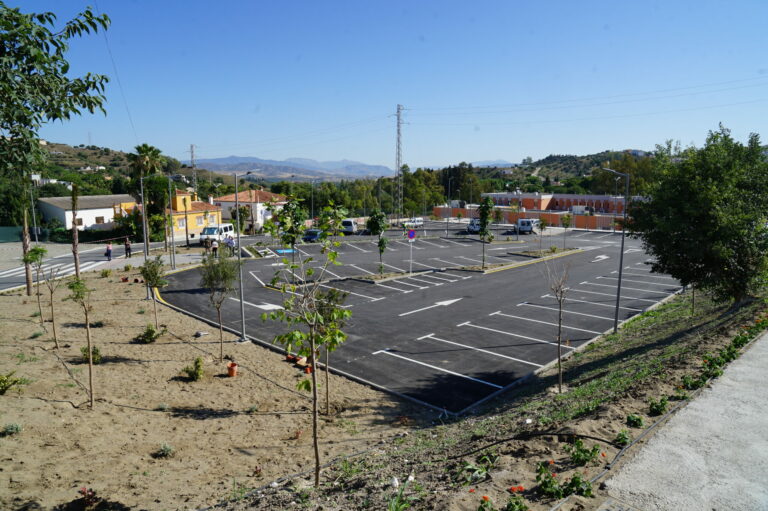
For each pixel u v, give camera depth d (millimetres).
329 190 79562
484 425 10211
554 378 14320
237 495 7832
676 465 6133
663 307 23281
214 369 15086
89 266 33531
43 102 6641
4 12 5848
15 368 13477
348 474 8281
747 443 6656
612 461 6262
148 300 23906
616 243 50156
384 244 30906
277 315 7434
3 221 49312
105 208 54562
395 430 11359
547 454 6703
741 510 5184
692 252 14656
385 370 15555
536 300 24969
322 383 14414
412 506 5754
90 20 6633
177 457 9492
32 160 6867
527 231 58594
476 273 32500
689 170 15188
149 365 15047
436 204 98562
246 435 10781
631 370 11500
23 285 27047
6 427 9523
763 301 16125
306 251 40906
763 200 14609
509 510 5125
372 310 22688
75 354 15406
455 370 15570
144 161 45688
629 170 91188
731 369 9586
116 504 7520
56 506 7340
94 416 10961
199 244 45469
